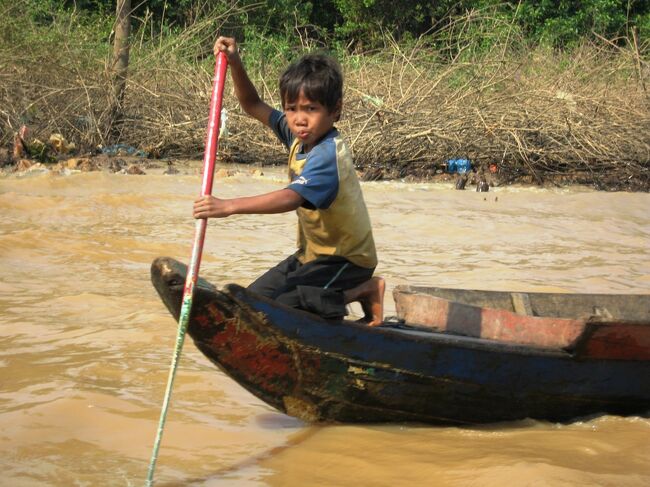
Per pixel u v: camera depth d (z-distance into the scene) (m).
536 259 8.21
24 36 13.76
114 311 5.91
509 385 4.25
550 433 4.22
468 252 8.40
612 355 4.31
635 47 14.70
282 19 21.66
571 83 14.46
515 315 4.63
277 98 14.34
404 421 4.26
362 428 4.19
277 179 12.27
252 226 9.11
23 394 4.38
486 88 13.91
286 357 3.90
